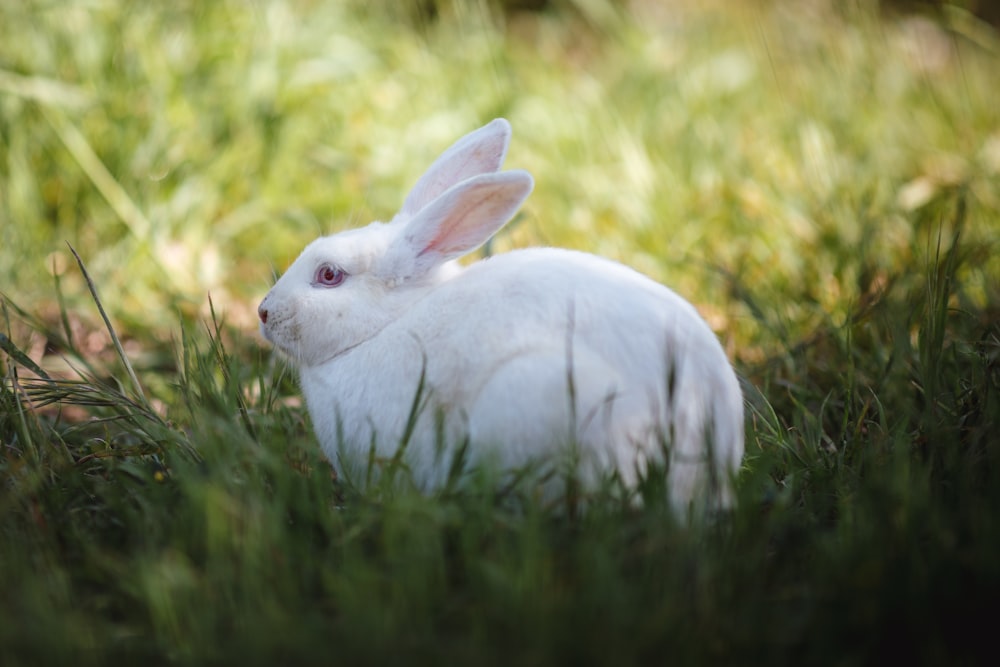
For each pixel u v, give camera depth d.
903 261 8.14
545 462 4.78
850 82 11.55
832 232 8.62
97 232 8.91
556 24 14.99
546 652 3.82
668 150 10.23
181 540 4.51
